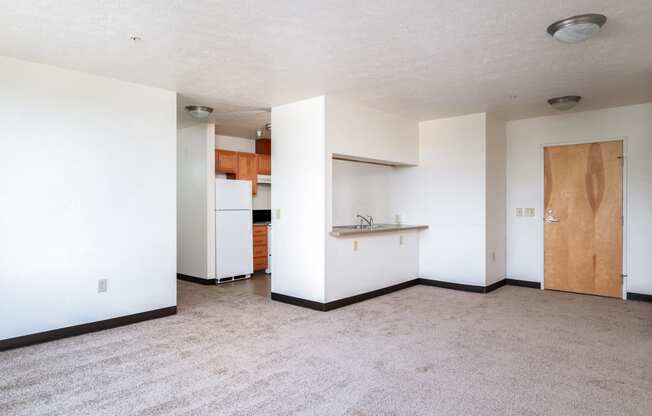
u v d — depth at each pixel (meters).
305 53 3.16
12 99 3.24
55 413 2.25
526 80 3.88
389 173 6.13
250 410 2.28
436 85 4.03
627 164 4.94
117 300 3.82
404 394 2.46
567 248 5.35
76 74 3.57
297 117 4.66
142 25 2.67
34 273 3.34
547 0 2.34
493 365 2.89
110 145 3.78
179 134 6.42
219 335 3.57
